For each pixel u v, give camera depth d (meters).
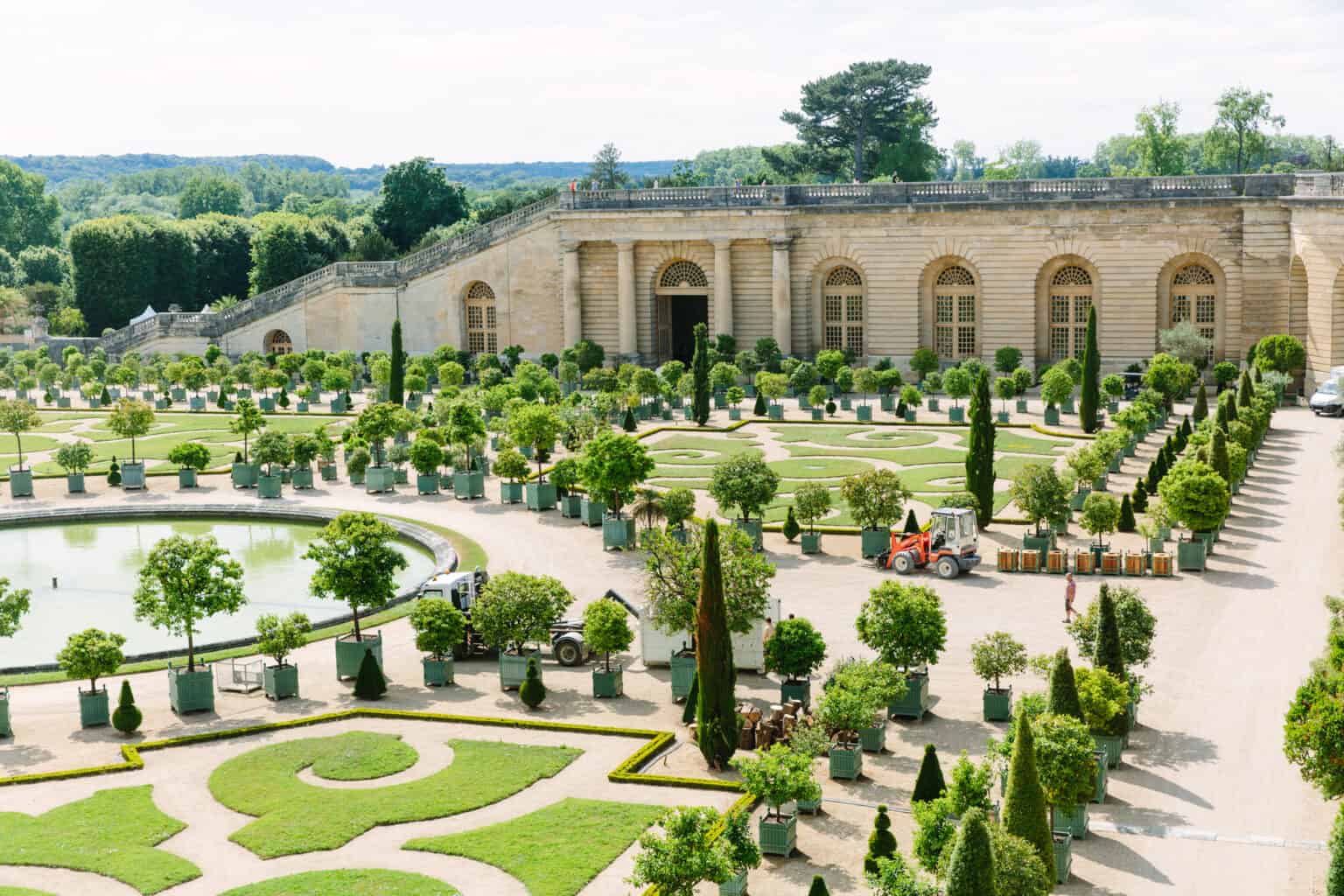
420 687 52.09
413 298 140.25
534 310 136.75
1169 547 66.62
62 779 43.75
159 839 39.00
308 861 37.50
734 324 130.75
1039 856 32.28
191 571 50.00
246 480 88.62
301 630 51.62
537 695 49.00
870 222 124.69
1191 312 116.88
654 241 130.88
